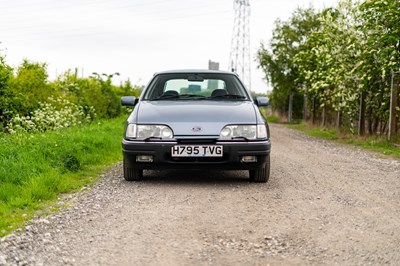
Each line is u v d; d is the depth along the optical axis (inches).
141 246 202.2
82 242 207.0
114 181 339.3
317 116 1150.3
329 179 358.3
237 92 364.8
